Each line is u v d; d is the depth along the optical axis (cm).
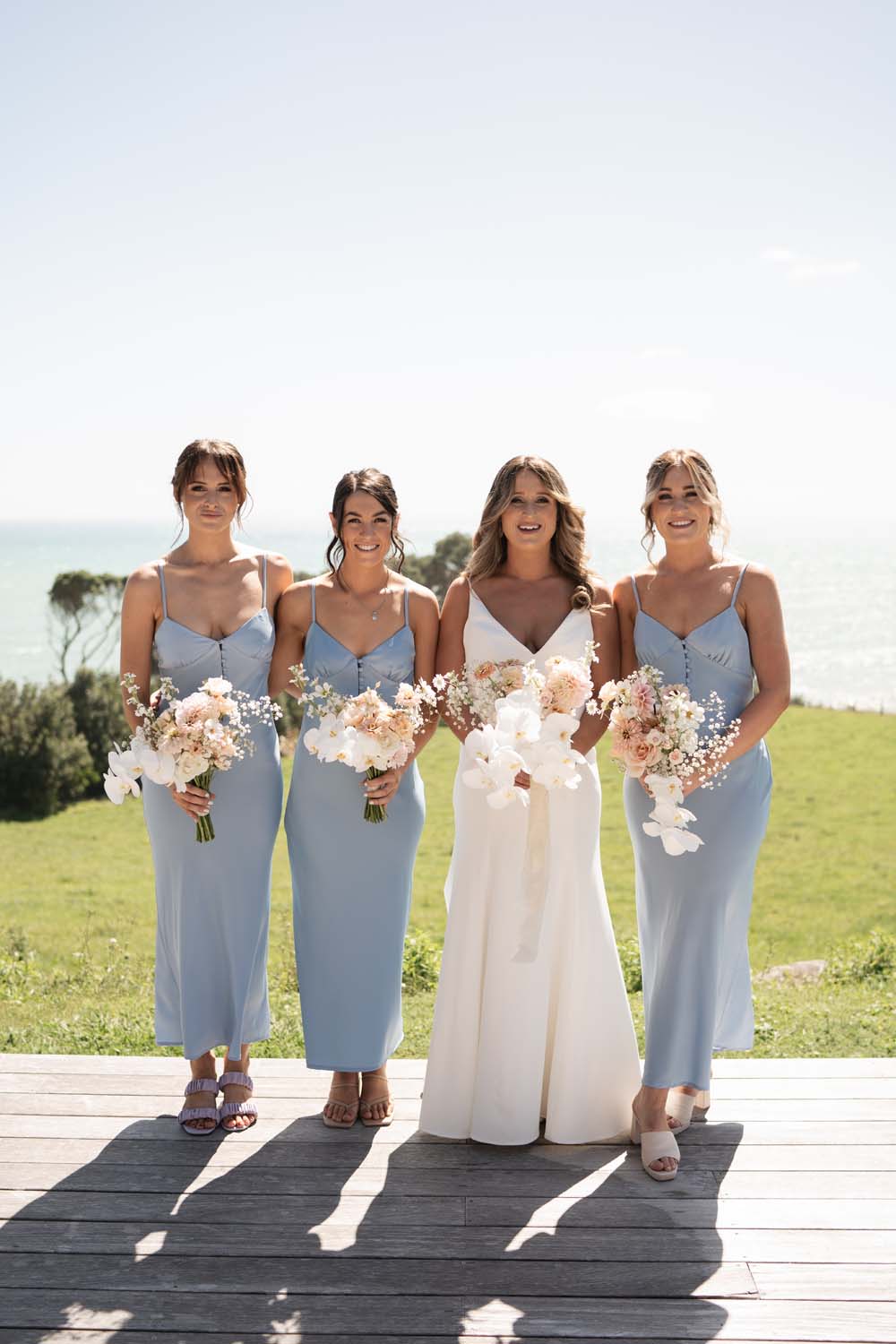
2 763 2934
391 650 355
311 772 348
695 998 329
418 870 1933
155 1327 258
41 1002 628
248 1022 365
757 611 340
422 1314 262
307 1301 267
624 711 316
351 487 349
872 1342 251
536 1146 341
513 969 333
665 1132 327
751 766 338
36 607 7831
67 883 2189
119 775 327
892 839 2384
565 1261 282
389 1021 352
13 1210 304
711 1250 286
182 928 349
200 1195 312
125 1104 365
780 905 1912
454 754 2852
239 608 358
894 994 673
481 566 354
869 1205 305
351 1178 321
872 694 5150
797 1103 364
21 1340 253
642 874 344
